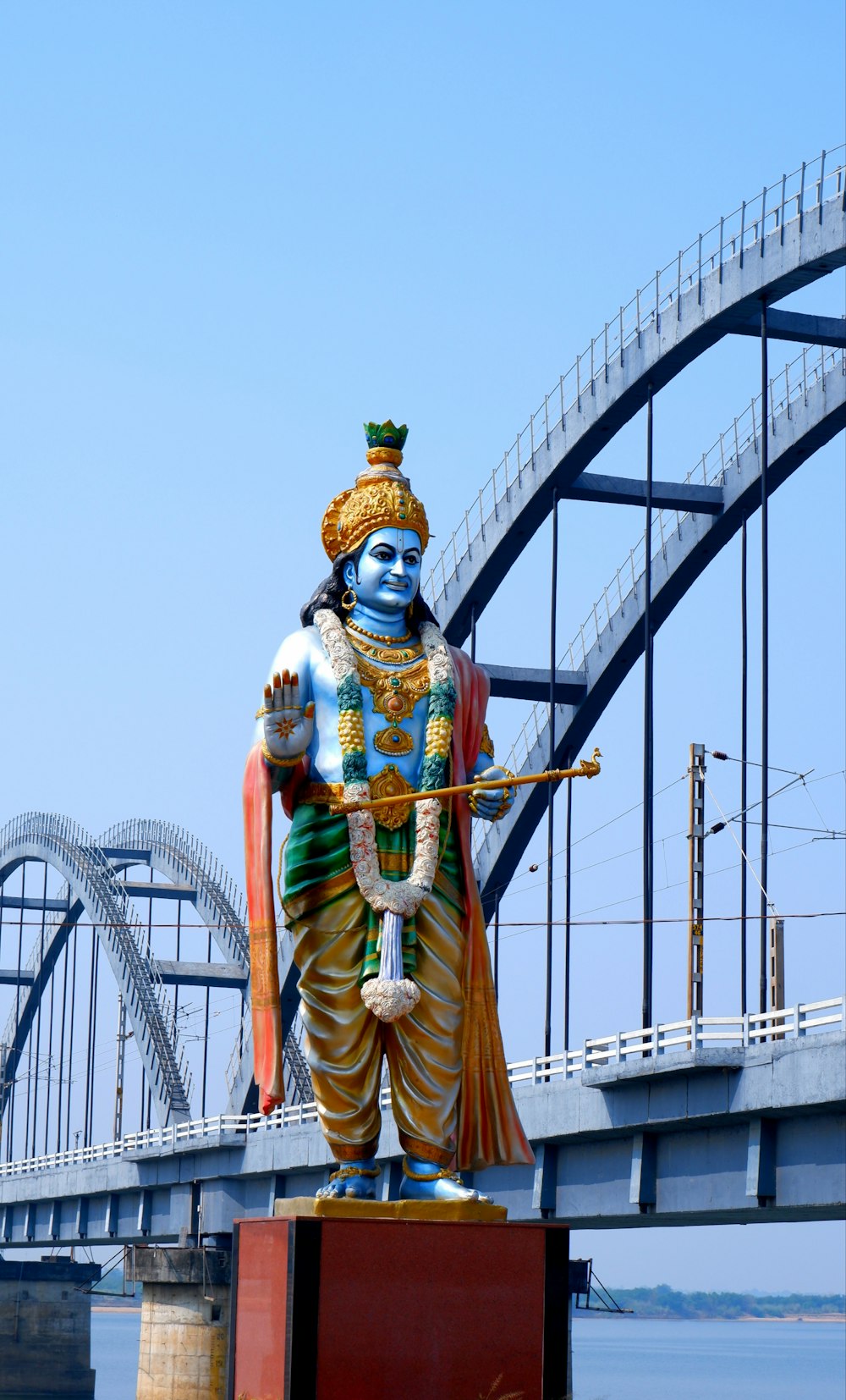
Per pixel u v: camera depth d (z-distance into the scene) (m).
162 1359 74.06
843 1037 38.25
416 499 18.03
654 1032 44.53
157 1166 81.44
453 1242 16.02
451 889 17.48
